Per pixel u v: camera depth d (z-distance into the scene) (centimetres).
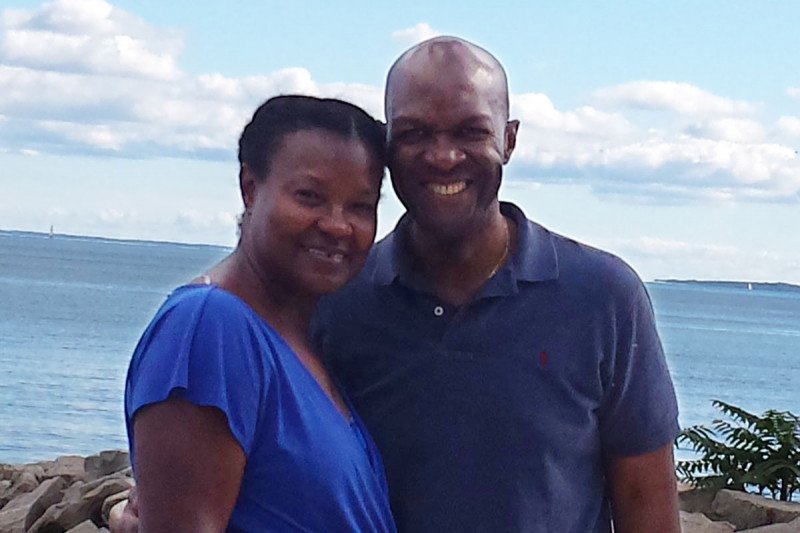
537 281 247
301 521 219
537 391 245
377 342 249
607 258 252
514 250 250
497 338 246
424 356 246
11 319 3434
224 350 217
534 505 244
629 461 254
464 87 239
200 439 214
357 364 250
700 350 4491
